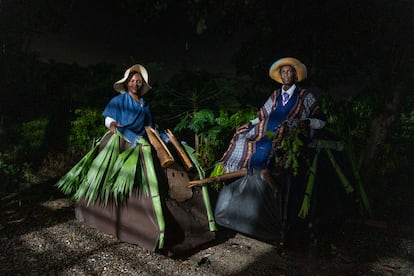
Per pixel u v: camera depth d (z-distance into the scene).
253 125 3.81
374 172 4.35
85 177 3.64
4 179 4.54
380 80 4.47
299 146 3.45
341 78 5.54
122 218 3.40
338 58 5.33
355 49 5.20
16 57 5.65
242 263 3.17
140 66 3.64
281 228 3.36
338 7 5.00
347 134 4.04
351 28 5.06
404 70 4.27
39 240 3.40
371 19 4.82
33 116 5.32
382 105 4.29
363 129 4.51
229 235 3.70
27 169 4.84
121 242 3.41
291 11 5.32
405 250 3.43
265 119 3.69
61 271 2.93
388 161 4.37
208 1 5.07
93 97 5.28
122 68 6.04
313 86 5.57
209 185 3.76
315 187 3.48
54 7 6.82
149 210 3.23
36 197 4.35
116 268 3.00
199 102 4.79
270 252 3.37
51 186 4.62
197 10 5.08
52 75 5.69
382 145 4.29
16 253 3.17
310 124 3.50
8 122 5.21
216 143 4.80
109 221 3.51
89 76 5.68
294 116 3.59
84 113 5.17
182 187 3.47
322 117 3.58
